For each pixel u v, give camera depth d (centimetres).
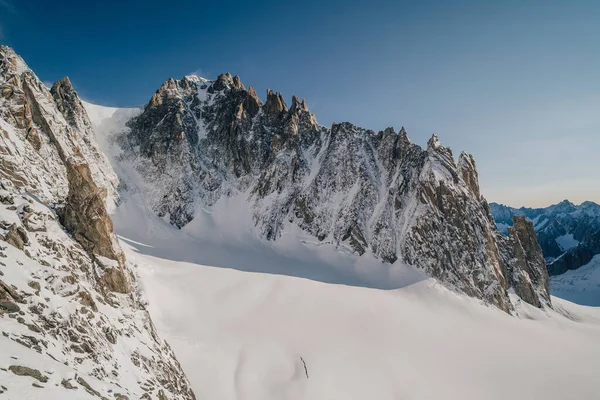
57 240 2553
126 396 1944
